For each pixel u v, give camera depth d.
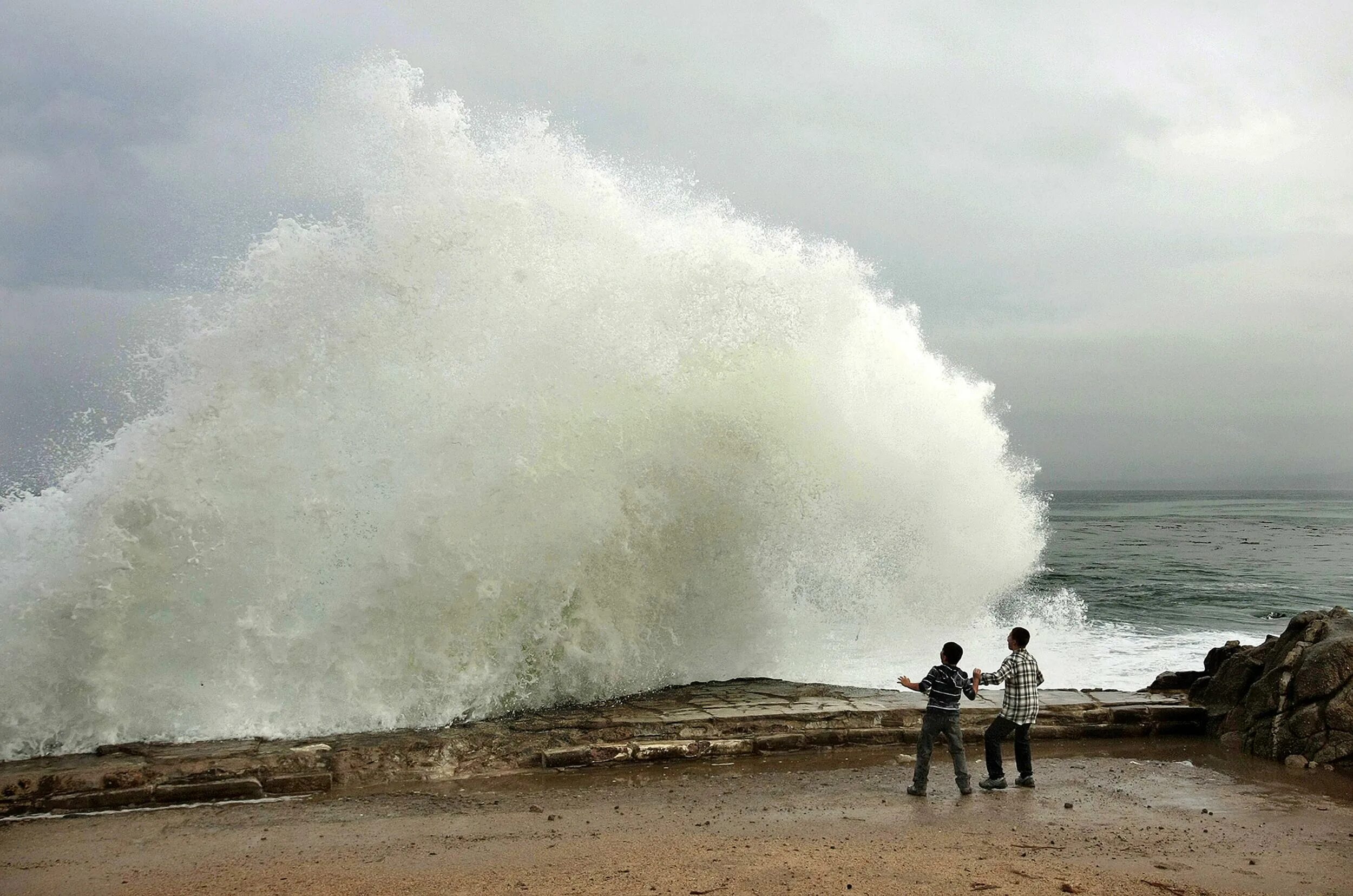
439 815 7.01
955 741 7.67
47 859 6.05
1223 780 8.23
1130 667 14.28
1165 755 9.16
